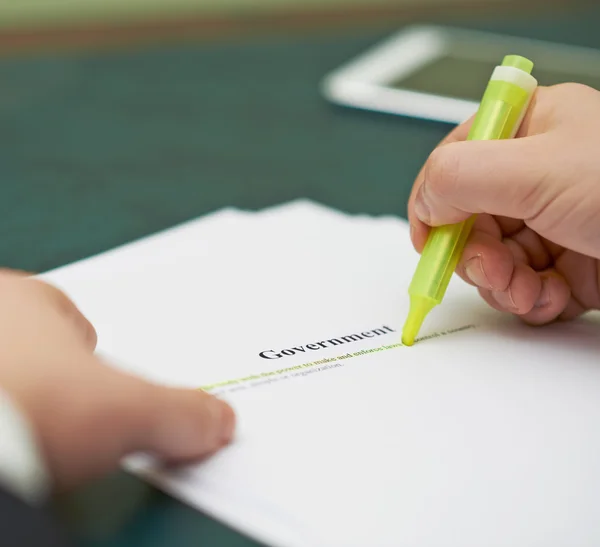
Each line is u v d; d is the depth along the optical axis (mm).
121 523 482
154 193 744
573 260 596
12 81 946
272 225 669
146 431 476
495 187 549
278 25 1181
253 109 881
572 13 1278
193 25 1172
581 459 505
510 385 543
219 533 479
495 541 473
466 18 1236
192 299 594
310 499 484
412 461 501
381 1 1282
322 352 560
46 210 716
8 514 406
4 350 475
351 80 899
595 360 563
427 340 574
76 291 595
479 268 579
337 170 781
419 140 827
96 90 928
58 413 461
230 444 505
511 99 567
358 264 633
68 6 1178
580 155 544
